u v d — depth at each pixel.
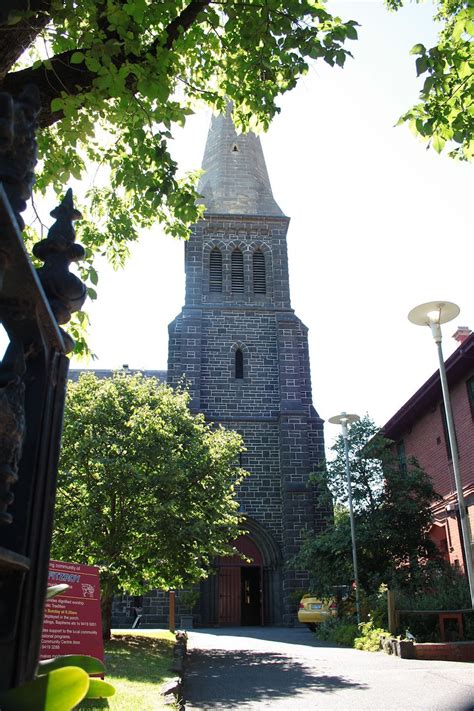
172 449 16.06
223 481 16.83
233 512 18.31
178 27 6.39
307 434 27.94
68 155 7.99
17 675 2.14
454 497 20.09
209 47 8.26
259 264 31.94
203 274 31.00
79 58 5.48
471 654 11.80
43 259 2.71
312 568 20.34
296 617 24.89
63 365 2.58
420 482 20.09
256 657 12.64
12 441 2.03
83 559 15.06
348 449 21.03
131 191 9.16
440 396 21.69
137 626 24.77
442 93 7.20
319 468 27.73
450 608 13.73
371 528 19.38
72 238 2.78
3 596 2.15
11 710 1.84
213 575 26.27
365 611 16.78
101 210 9.59
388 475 20.36
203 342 29.66
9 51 4.92
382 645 13.30
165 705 6.41
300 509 26.38
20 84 5.51
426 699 7.52
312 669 10.65
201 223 31.97
